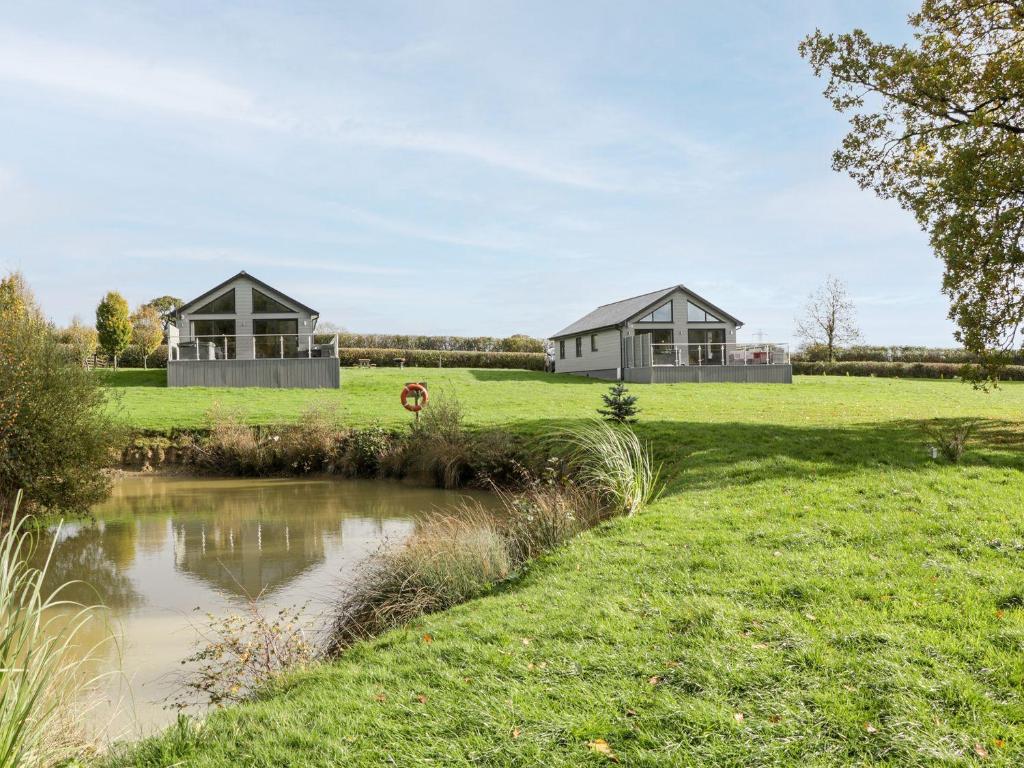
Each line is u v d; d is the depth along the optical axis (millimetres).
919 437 13805
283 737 3805
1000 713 3693
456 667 4652
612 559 7074
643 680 4289
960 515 7789
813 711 3811
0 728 3070
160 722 5000
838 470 10617
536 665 4594
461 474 16109
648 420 18656
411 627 5832
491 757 3494
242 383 29906
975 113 14469
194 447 19141
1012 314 14414
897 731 3564
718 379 33906
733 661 4438
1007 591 5418
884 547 6836
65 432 12305
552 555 7539
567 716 3852
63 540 11609
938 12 15648
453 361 47438
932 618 4984
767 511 8539
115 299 44188
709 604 5465
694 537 7598
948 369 42062
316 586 8703
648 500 10008
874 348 48188
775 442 13742
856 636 4719
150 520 13164
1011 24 15258
